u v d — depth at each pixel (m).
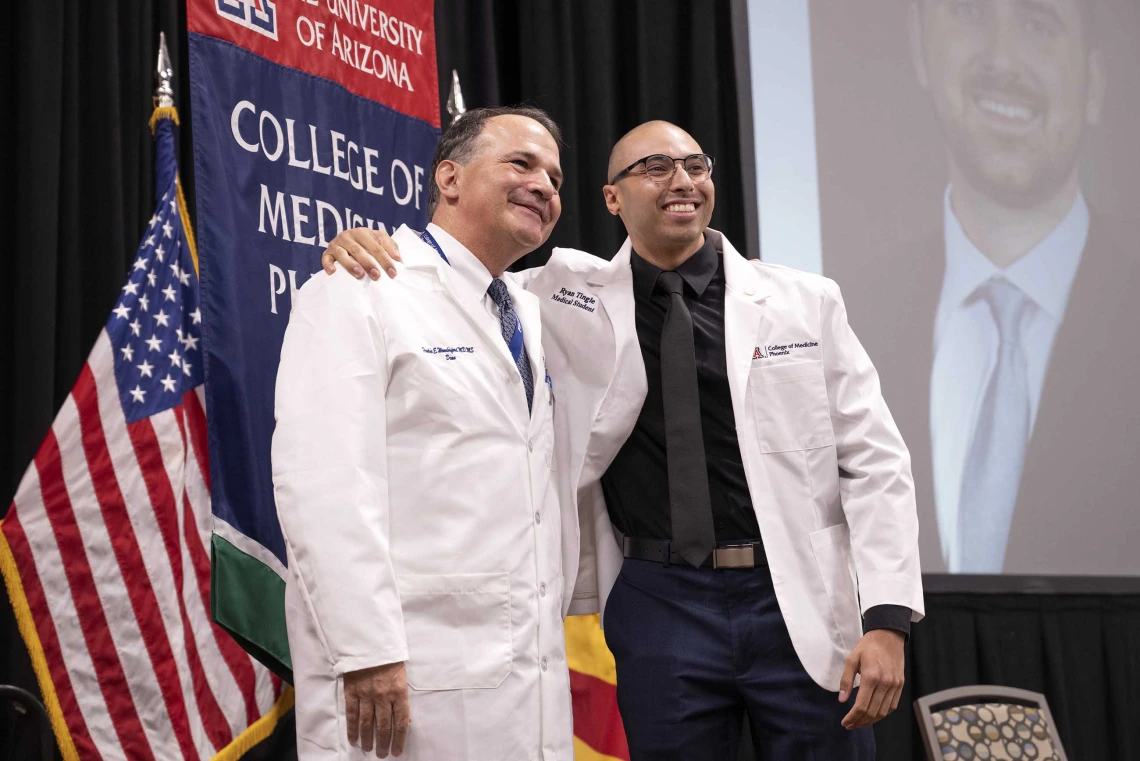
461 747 1.66
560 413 2.15
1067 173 4.02
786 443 2.02
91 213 3.00
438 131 3.02
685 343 2.06
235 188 2.45
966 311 3.91
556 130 2.09
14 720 2.66
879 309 3.89
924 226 3.95
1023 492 3.82
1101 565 3.81
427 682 1.66
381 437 1.69
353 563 1.59
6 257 2.91
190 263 2.61
